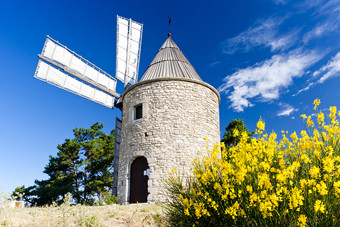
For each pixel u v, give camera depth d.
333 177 3.76
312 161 4.12
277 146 4.77
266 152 4.32
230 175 4.34
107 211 8.62
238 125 22.61
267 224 3.79
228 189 4.16
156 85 14.71
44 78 17.58
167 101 14.19
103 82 21.23
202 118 14.43
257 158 4.44
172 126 13.60
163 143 13.23
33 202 25.61
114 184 16.12
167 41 19.03
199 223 4.75
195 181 5.73
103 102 20.77
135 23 24.80
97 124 32.44
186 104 14.27
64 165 29.50
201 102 14.80
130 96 15.55
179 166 12.73
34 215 7.28
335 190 3.55
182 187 5.68
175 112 13.93
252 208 3.97
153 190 12.27
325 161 3.55
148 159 13.11
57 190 24.77
